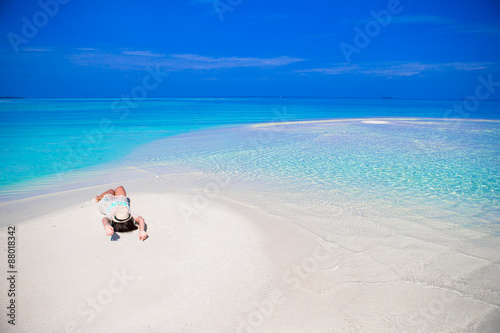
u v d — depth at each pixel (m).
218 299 3.30
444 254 4.32
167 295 3.31
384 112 36.78
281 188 7.21
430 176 8.14
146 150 12.28
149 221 4.92
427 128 18.73
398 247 4.50
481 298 3.43
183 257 4.01
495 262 4.12
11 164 9.98
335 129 18.39
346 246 4.51
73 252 4.01
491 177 8.04
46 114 29.70
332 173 8.52
